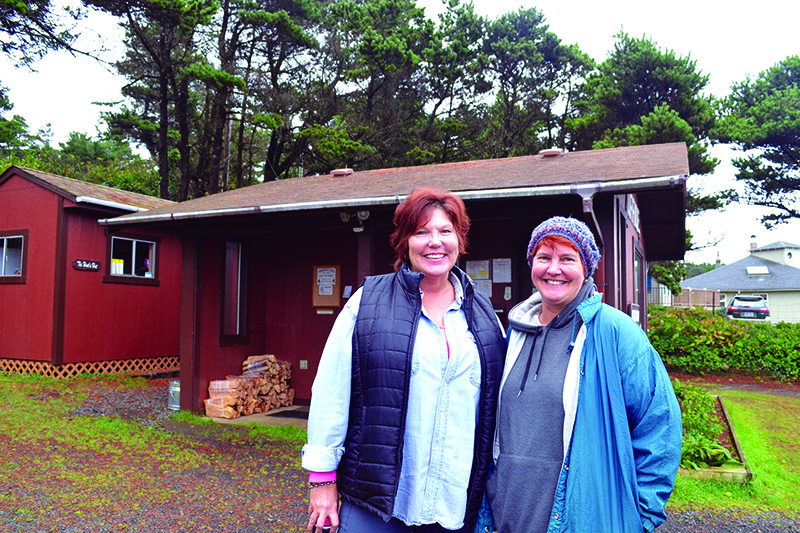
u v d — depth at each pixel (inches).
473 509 72.6
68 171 794.2
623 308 268.1
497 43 967.6
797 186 803.4
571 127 843.4
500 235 273.4
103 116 952.3
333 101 892.6
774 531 137.4
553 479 65.4
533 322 74.9
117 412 273.1
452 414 71.4
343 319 74.7
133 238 411.5
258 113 812.0
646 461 63.6
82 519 140.3
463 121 964.6
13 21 504.7
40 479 169.6
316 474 71.6
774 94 804.6
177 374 421.7
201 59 822.5
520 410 69.5
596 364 66.6
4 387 316.8
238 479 175.6
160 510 147.7
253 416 274.4
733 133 745.6
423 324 73.9
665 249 487.5
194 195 966.4
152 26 807.1
